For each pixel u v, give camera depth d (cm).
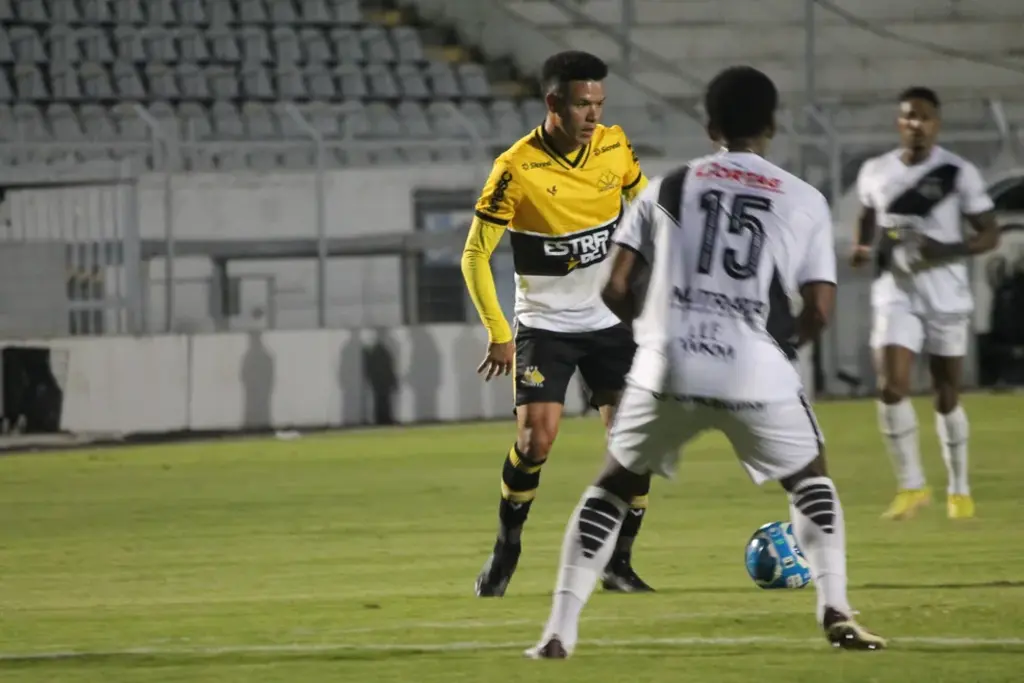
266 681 1803
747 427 1714
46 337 5491
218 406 5734
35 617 2319
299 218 6788
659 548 2922
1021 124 8112
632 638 2009
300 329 6028
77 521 3575
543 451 2361
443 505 3709
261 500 3884
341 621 2216
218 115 7725
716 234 1711
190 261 6456
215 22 8244
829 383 6775
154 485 4259
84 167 6053
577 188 2355
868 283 6788
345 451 5066
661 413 1725
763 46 9031
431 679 1783
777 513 3428
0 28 7856
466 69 8400
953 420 3278
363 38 8394
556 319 2388
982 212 3247
